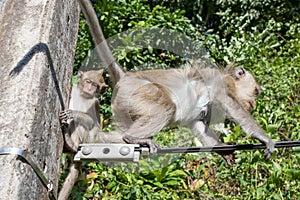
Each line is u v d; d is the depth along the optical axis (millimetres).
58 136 2074
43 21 2061
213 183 2867
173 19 3621
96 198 2707
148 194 2703
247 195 2721
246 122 2402
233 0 4645
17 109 1854
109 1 3529
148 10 3689
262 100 3182
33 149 1845
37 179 1857
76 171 2299
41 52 1975
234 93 2580
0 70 1939
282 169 2621
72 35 2336
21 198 1751
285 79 3383
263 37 3910
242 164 2781
